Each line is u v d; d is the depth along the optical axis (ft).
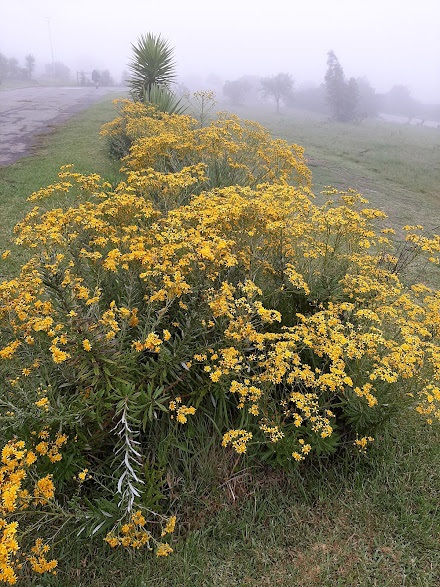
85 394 7.48
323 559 7.50
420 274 19.20
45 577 6.85
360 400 8.63
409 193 34.83
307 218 12.72
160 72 39.96
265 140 19.53
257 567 7.36
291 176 20.63
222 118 22.34
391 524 8.04
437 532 7.86
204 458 8.50
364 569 7.32
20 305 8.05
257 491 8.45
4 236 17.51
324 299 10.94
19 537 6.09
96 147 35.12
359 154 50.14
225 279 10.14
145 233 10.47
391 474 8.86
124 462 7.13
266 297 10.43
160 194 13.66
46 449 6.73
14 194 22.66
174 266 8.65
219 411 8.85
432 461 9.20
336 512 8.28
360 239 11.82
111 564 7.16
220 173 18.19
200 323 8.50
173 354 8.11
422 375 8.76
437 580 7.19
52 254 7.70
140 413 8.25
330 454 9.20
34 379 7.81
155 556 7.18
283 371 7.97
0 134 40.73
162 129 22.52
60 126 46.21
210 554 7.50
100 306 9.26
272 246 11.24
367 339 8.23
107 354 7.41
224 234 10.49
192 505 8.14
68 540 7.26
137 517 6.65
